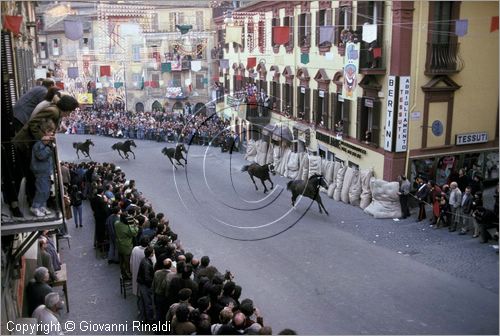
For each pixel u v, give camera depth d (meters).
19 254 8.05
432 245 14.04
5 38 8.75
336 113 21.97
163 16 40.62
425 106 18.19
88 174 18.28
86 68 40.88
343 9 20.75
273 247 13.87
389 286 11.45
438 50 17.91
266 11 28.62
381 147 18.80
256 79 30.30
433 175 18.77
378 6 18.28
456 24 15.52
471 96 18.86
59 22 40.94
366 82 19.02
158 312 8.62
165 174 23.31
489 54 18.77
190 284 8.20
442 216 15.37
